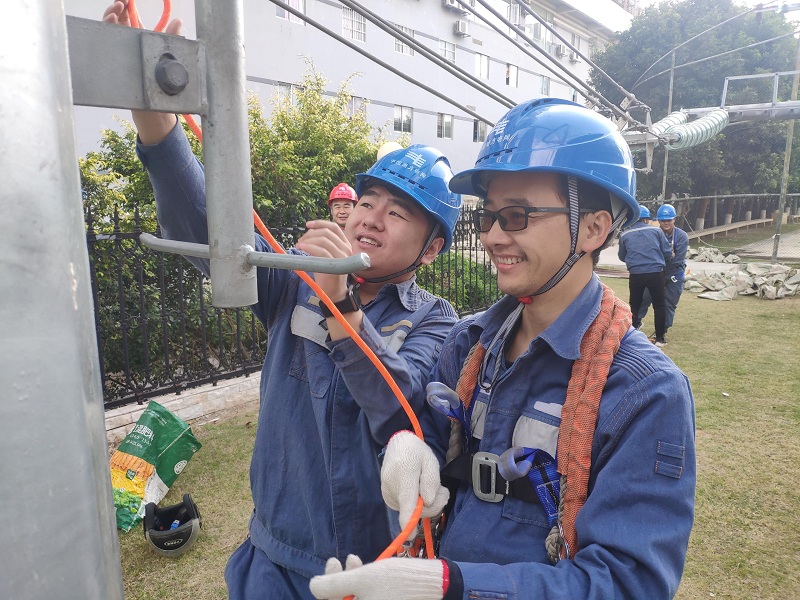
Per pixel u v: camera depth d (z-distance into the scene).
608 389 1.05
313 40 16.75
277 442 1.55
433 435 1.37
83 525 0.42
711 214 29.00
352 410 1.47
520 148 1.11
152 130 1.31
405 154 1.65
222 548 3.08
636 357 1.06
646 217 7.86
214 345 5.56
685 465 0.99
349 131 8.32
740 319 9.21
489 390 1.20
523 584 0.91
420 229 1.65
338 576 0.85
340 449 1.45
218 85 0.64
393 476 1.08
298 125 7.96
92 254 4.06
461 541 1.12
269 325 1.70
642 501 0.96
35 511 0.40
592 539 0.95
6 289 0.39
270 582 1.48
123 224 4.81
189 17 8.80
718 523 3.29
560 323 1.12
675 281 7.85
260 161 6.12
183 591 2.76
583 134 1.12
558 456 1.06
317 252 1.17
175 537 3.02
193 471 3.88
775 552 3.03
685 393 1.03
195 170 1.39
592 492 0.99
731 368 6.38
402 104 20.12
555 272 1.13
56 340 0.41
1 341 0.38
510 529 1.10
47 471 0.40
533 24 26.77
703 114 13.77
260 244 1.50
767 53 23.84
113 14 1.02
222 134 0.65
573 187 1.10
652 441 0.98
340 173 8.08
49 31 0.42
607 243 1.20
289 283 1.66
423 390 1.42
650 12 24.88
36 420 0.40
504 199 1.15
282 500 1.51
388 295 1.66
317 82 8.88
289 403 1.54
